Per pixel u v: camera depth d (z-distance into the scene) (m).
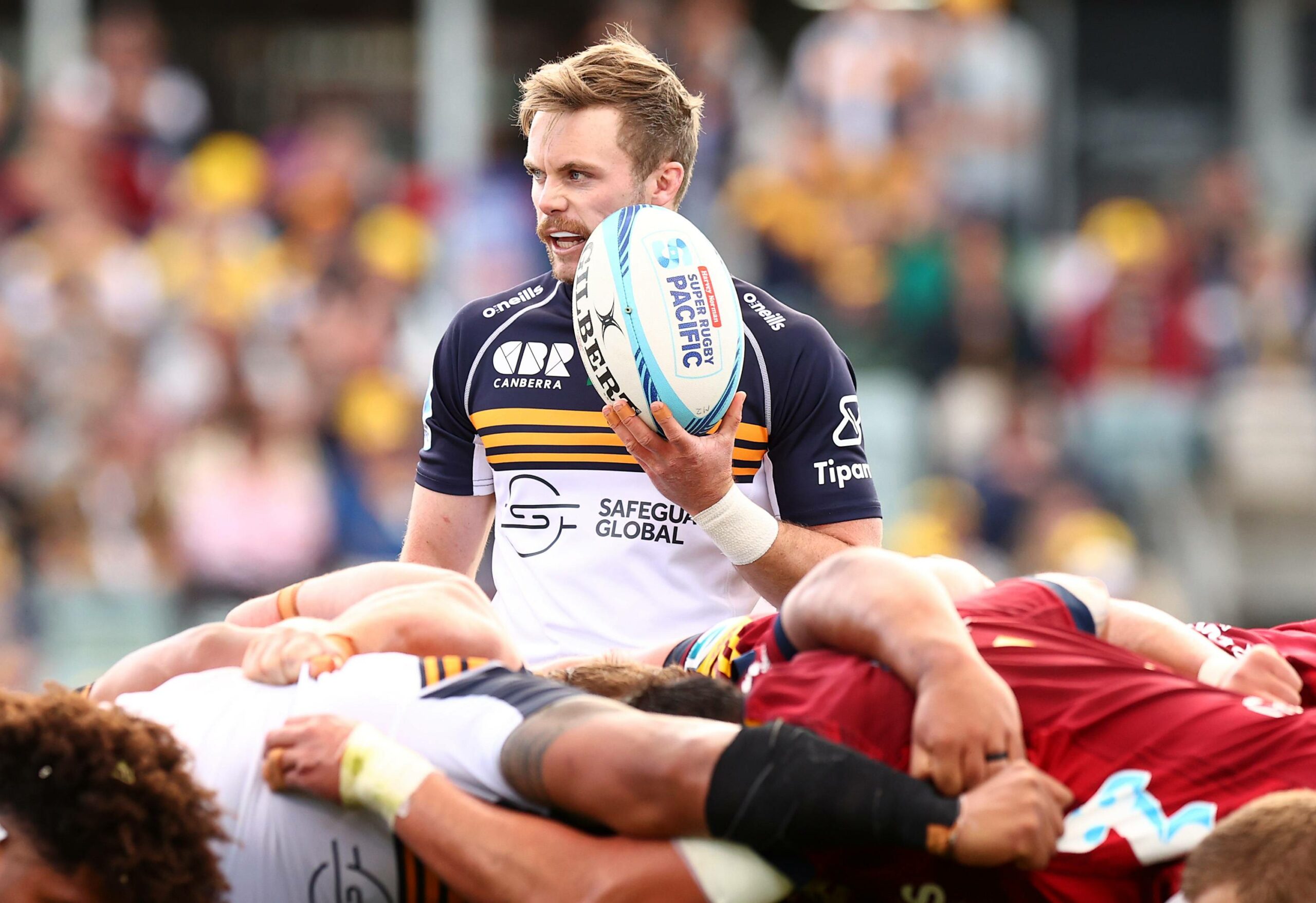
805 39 38.62
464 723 9.21
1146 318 35.22
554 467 12.70
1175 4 40.50
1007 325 33.19
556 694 9.24
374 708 9.32
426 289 34.81
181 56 38.03
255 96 38.41
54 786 8.28
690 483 11.84
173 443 30.80
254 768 9.13
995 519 31.80
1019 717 8.82
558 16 38.66
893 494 31.92
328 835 8.97
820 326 12.93
